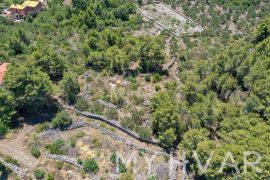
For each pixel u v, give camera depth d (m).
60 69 82.38
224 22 123.25
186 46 102.81
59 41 98.38
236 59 85.12
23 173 62.78
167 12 129.25
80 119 73.25
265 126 65.25
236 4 136.75
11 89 70.44
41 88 71.75
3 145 67.31
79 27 110.81
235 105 78.06
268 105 73.69
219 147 61.78
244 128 66.19
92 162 64.06
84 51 91.25
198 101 75.81
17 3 130.38
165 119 68.00
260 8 135.12
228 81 80.38
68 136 69.50
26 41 96.00
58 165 63.97
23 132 70.06
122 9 120.75
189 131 65.12
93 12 114.12
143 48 87.94
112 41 97.44
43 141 68.44
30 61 78.19
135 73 87.19
